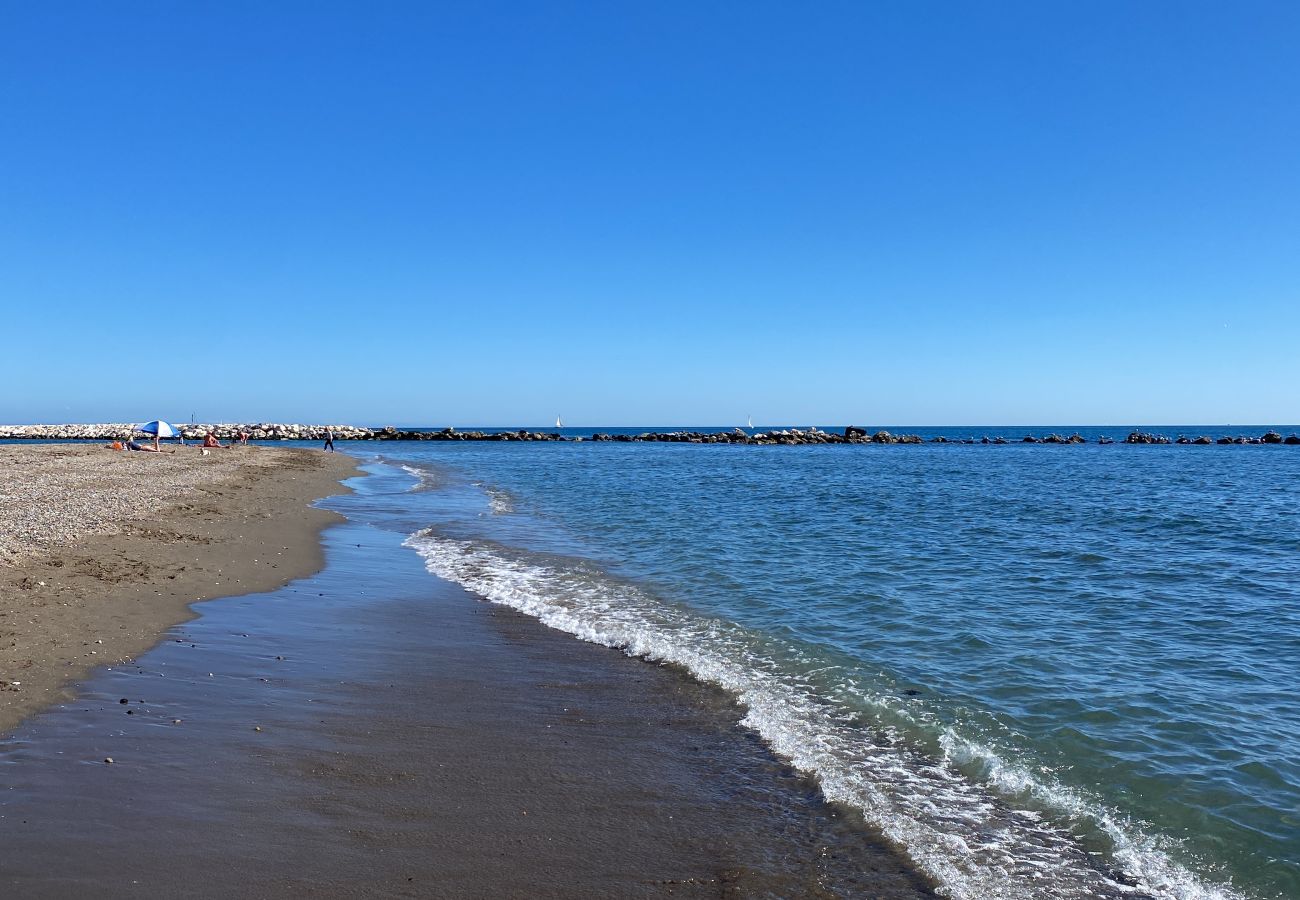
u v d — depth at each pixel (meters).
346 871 5.00
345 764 6.65
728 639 11.14
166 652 9.34
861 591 14.48
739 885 5.11
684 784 6.58
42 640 9.21
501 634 11.16
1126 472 53.75
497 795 6.23
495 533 21.61
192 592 12.40
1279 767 7.20
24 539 14.81
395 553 17.84
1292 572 17.00
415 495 33.53
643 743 7.42
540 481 43.22
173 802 5.76
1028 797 6.53
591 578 15.35
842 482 42.88
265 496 27.48
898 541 20.78
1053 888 5.23
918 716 8.27
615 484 41.00
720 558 17.80
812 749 7.35
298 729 7.34
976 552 19.20
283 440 120.06
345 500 30.31
